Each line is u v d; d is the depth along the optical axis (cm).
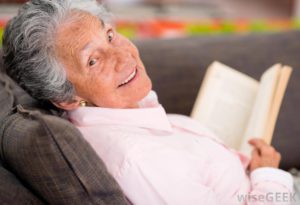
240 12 302
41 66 83
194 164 87
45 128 64
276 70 110
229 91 122
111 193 71
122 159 78
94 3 91
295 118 146
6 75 95
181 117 110
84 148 68
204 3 278
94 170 69
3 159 77
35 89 87
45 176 67
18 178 75
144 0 259
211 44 152
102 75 86
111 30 92
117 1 255
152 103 102
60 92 87
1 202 67
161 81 143
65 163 66
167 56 146
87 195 69
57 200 69
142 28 223
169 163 80
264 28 223
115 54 88
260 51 153
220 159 96
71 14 84
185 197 79
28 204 70
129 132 85
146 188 77
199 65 147
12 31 83
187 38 154
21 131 70
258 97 114
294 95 148
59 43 83
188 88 145
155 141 83
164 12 246
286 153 146
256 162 107
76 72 85
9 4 207
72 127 68
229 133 118
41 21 82
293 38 158
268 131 105
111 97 89
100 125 89
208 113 119
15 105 89
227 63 149
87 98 90
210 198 82
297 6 313
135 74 92
